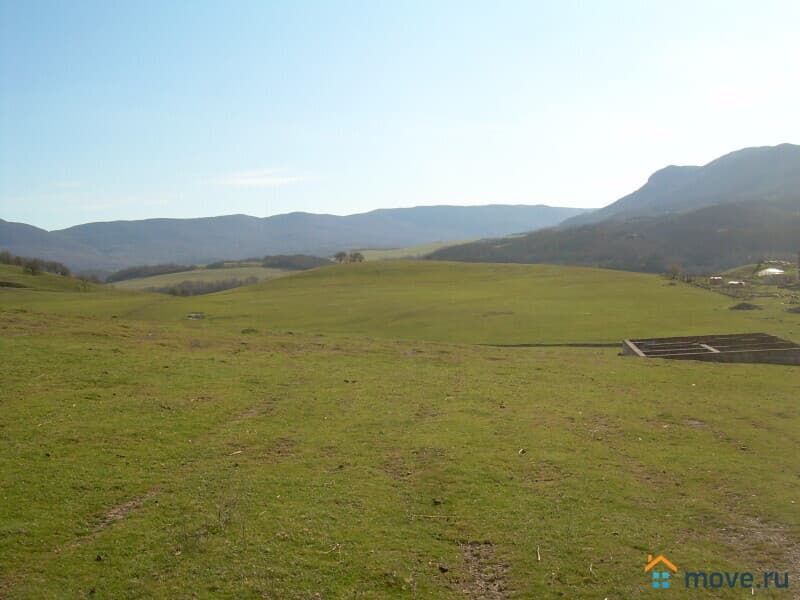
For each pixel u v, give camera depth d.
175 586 9.59
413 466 14.80
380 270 121.06
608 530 11.91
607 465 15.32
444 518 12.24
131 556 10.34
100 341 27.00
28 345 24.45
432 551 11.02
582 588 10.04
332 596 9.58
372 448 15.98
